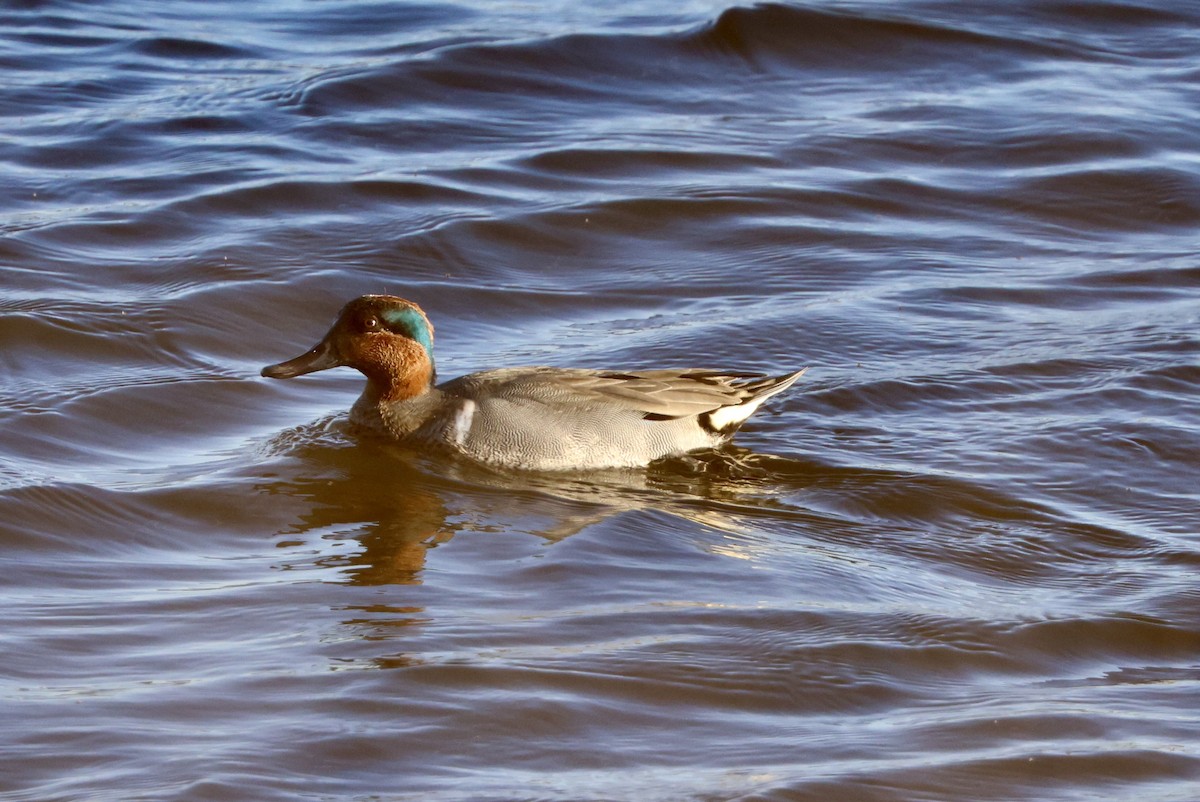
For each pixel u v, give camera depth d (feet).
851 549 40.24
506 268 62.49
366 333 46.88
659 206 67.97
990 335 56.44
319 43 89.35
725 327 56.85
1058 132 77.56
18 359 51.24
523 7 95.86
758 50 86.63
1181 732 31.12
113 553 38.50
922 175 73.10
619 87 82.74
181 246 61.46
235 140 73.46
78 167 69.46
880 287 61.31
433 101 79.87
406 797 27.50
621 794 27.84
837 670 33.19
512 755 29.09
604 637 34.09
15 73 81.97
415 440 46.65
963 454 46.39
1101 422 48.44
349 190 67.87
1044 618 36.14
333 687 31.22
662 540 40.24
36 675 31.48
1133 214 69.92
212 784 27.50
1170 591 37.88
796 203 69.31
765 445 47.32
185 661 32.35
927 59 87.25
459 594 36.27
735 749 29.78
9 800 26.86
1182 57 89.35
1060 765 29.60
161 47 87.15
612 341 55.88
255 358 53.78
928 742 30.32
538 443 45.62
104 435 46.47
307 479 43.80
